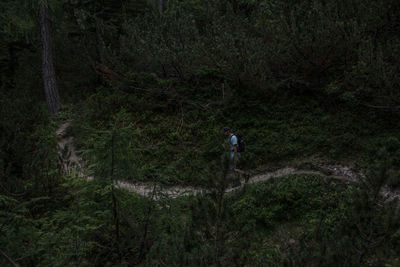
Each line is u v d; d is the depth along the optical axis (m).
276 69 12.43
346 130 9.80
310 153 9.68
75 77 20.53
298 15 12.12
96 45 19.33
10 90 20.02
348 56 11.02
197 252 4.48
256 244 6.55
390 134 9.01
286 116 11.30
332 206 7.46
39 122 13.31
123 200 6.39
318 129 10.27
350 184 7.86
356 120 9.98
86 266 5.56
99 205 6.19
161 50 13.25
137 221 6.47
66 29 18.97
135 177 6.48
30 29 16.09
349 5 11.50
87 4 18.16
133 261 6.25
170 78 14.46
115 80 15.70
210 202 4.60
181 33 13.95
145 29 16.31
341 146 9.34
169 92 13.70
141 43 14.87
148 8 20.19
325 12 11.08
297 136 10.37
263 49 12.18
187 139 11.85
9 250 5.00
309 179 8.53
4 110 12.52
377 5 10.66
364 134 9.43
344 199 7.41
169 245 5.22
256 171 9.84
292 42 10.84
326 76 11.70
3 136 10.93
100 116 14.07
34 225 6.04
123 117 6.44
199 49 13.30
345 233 4.59
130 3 19.89
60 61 20.92
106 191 5.87
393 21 10.70
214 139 11.29
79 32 18.94
